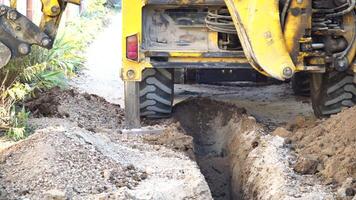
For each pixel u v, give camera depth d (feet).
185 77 42.65
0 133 30.91
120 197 22.98
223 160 33.88
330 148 26.99
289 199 23.79
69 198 22.82
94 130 31.78
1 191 22.99
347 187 23.66
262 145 29.78
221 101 38.75
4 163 25.25
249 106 40.52
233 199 30.53
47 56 40.14
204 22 32.65
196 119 37.17
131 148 29.60
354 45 31.55
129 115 33.68
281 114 38.27
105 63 55.42
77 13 75.36
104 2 89.51
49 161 24.90
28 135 30.60
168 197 24.03
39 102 35.09
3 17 26.09
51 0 27.37
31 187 23.50
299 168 26.22
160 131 32.17
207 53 32.48
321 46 30.73
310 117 35.14
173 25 32.73
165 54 32.42
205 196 24.61
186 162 27.91
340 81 34.19
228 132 35.06
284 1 29.66
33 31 26.32
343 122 28.17
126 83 33.50
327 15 31.50
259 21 29.43
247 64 32.60
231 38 32.60
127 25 32.35
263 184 26.68
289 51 29.76
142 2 32.17
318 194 24.12
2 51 26.18
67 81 45.42
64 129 27.76
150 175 26.05
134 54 32.48
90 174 24.79
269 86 46.98
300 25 29.63
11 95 32.01
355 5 31.27
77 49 55.72
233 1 29.71
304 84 42.60
